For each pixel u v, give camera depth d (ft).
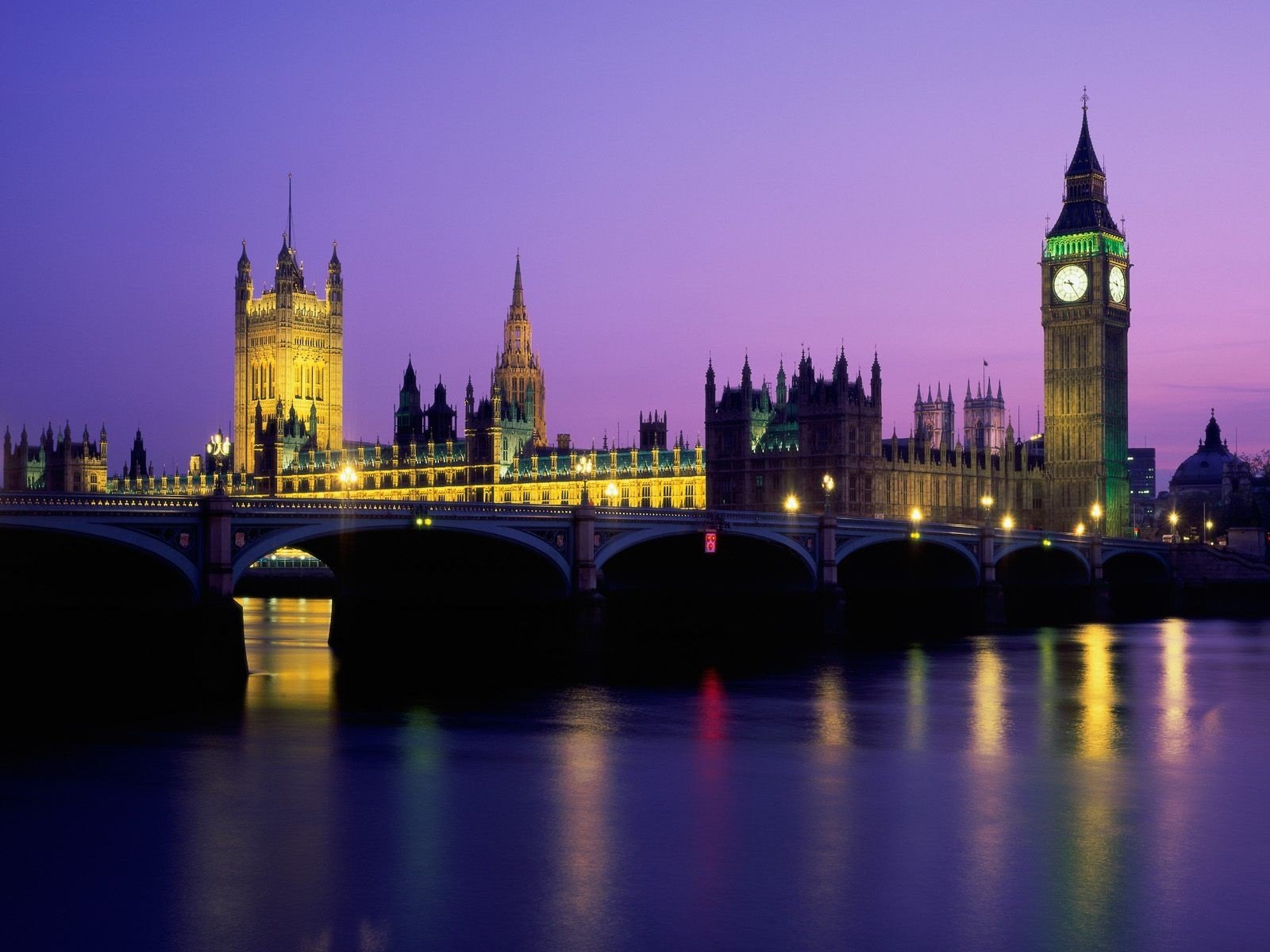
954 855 198.80
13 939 165.37
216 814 218.38
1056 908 176.45
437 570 446.60
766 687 365.40
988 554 602.03
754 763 259.80
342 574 470.80
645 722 304.91
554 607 422.41
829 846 203.21
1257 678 393.50
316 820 215.10
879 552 575.38
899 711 324.60
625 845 202.90
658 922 171.22
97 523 311.47
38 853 197.36
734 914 173.99
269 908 175.11
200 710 314.14
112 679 346.95
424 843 203.51
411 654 452.76
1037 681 382.63
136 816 216.95
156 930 167.94
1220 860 197.06
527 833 208.85
